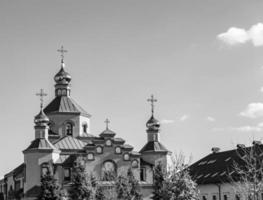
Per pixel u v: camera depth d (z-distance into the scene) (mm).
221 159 97812
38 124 94438
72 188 80875
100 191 84188
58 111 106125
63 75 110375
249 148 90188
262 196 50094
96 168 90125
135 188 86500
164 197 53375
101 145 91125
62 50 111688
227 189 86250
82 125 108125
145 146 99625
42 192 80000
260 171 48531
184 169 54688
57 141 99375
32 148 92375
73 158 92250
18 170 106562
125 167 91750
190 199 53281
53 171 91188
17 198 97188
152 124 100750
